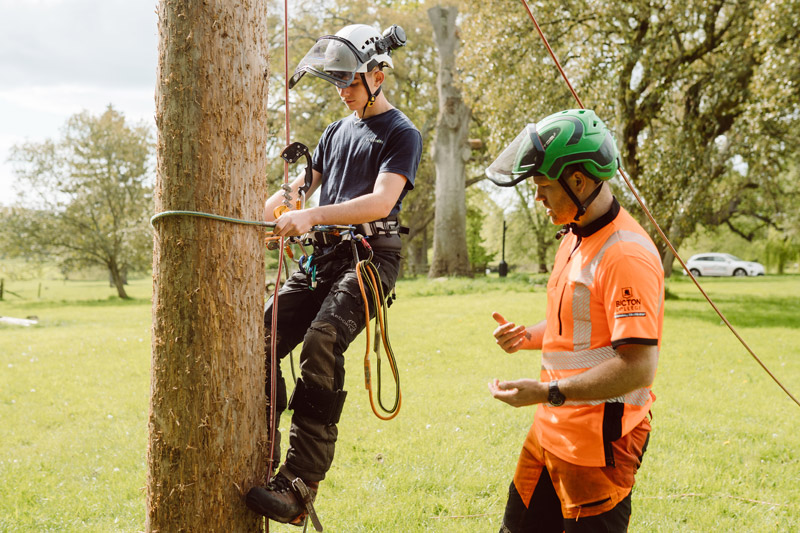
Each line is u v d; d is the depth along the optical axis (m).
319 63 2.61
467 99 18.05
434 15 25.73
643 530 3.69
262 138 2.24
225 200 2.11
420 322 13.05
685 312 15.42
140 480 4.46
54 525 3.80
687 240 37.84
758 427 5.75
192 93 2.06
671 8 15.22
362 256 2.62
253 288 2.21
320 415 2.35
